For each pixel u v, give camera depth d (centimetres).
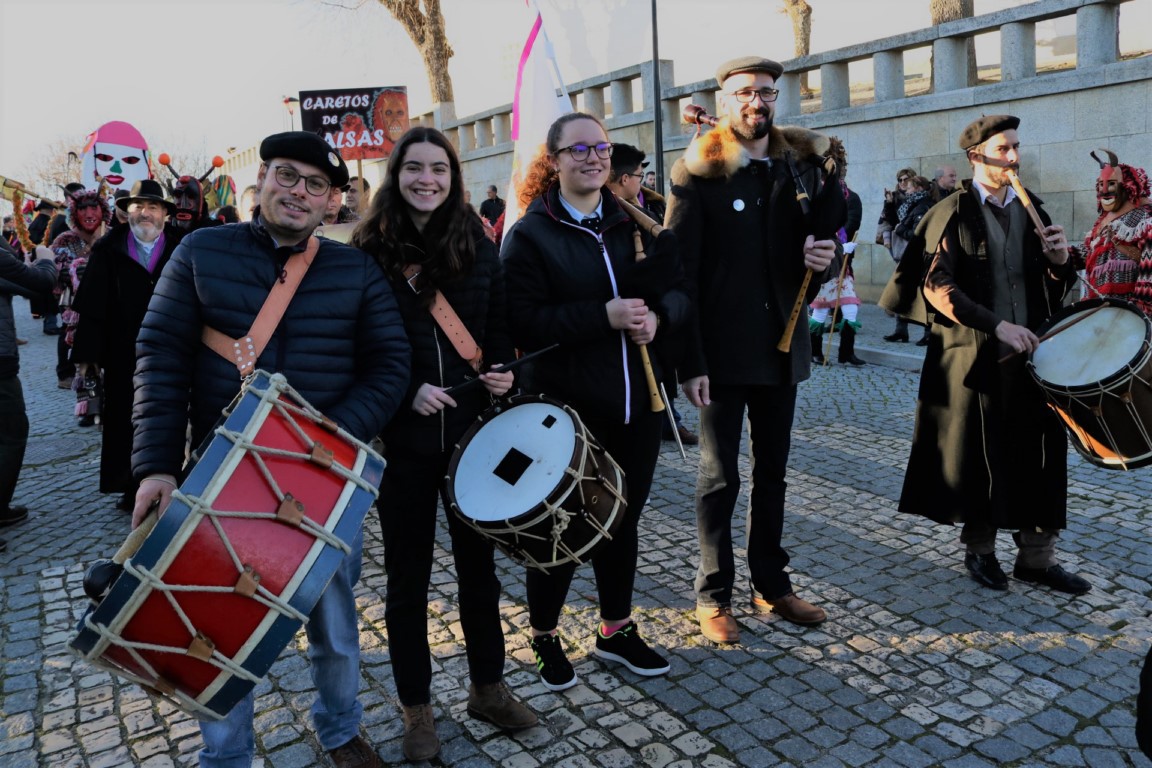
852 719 303
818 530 469
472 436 286
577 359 307
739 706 313
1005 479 382
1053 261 374
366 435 249
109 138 854
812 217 344
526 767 283
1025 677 326
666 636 363
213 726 248
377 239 276
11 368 512
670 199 350
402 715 312
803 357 359
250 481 203
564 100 498
